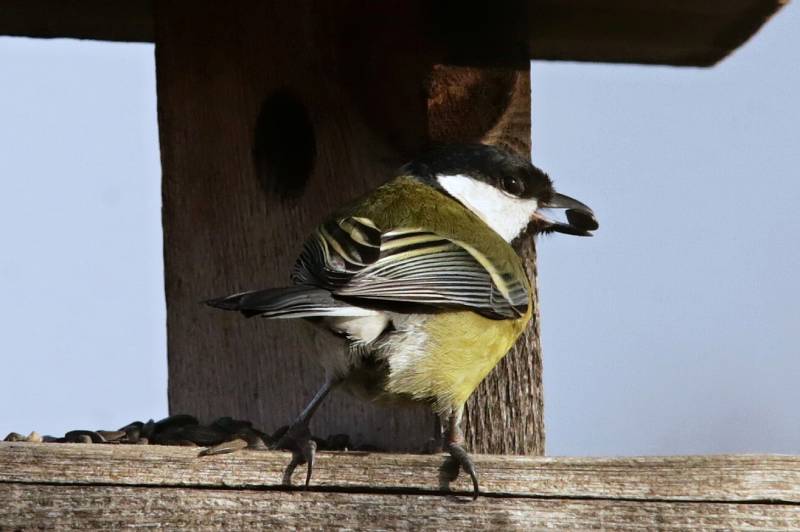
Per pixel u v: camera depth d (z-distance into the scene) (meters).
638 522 8.59
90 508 8.31
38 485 8.30
